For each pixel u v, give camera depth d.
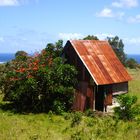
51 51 31.94
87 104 30.38
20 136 19.47
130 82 59.84
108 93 31.52
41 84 29.16
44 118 26.64
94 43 33.88
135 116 27.66
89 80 30.19
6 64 31.88
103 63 32.31
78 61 31.00
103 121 25.55
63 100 29.94
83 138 19.47
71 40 31.39
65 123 25.00
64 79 29.70
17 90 29.53
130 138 19.92
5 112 28.83
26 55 32.12
